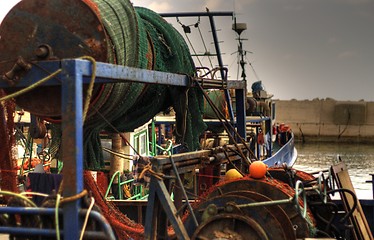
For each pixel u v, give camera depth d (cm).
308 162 4706
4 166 730
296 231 630
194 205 719
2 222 486
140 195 1389
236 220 567
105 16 628
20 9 587
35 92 575
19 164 1220
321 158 5084
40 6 584
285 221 599
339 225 754
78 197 458
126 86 683
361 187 3164
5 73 577
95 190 764
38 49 568
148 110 837
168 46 834
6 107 712
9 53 587
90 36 574
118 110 712
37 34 584
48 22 580
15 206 490
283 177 816
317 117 7506
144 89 768
